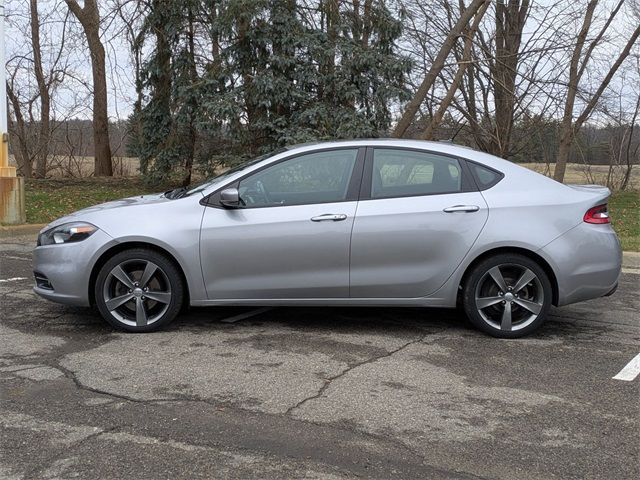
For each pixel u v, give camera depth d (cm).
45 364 453
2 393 399
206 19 1711
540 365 466
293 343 510
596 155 2430
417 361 470
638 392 415
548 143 2144
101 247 517
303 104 1608
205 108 1562
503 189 530
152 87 1797
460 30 1575
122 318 531
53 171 2498
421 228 518
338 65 1602
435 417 372
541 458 325
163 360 464
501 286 527
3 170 1119
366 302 530
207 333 534
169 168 1791
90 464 312
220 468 310
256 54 1603
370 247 519
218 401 391
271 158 539
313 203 526
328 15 1611
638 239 1099
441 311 619
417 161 536
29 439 338
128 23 1700
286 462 317
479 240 518
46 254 533
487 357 482
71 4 1942
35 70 2075
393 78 1627
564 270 518
